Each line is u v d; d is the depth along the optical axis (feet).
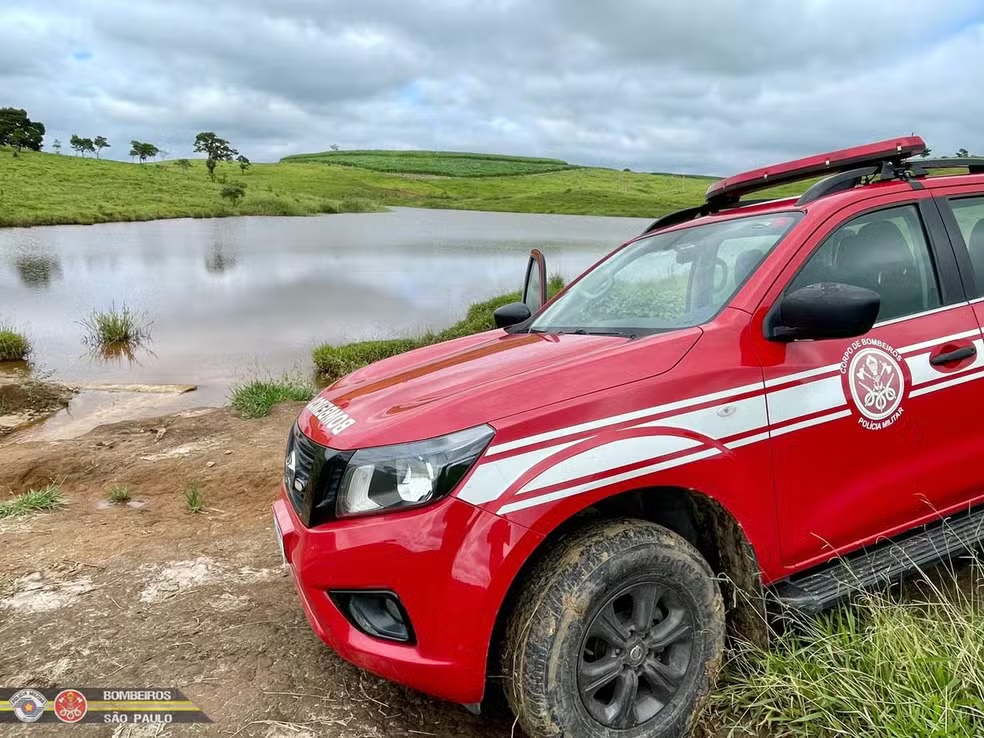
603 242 140.67
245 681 9.36
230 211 252.42
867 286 9.40
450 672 7.02
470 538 6.92
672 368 7.86
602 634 7.38
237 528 14.76
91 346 43.14
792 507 8.32
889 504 9.10
